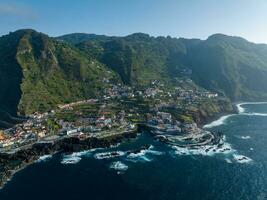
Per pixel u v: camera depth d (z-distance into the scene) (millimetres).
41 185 188500
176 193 179875
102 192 180250
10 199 171375
